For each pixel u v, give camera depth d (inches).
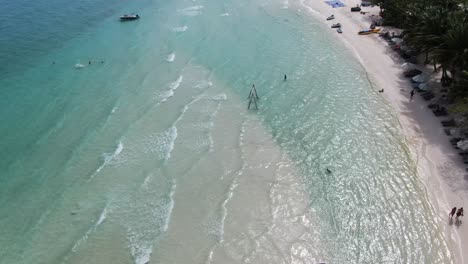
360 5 3046.3
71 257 1164.5
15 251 1187.9
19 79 2146.9
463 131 1526.8
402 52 2171.5
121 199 1362.0
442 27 1780.3
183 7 3307.1
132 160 1535.4
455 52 1627.7
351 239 1190.9
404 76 1980.8
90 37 2723.9
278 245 1182.9
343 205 1309.1
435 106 1700.3
